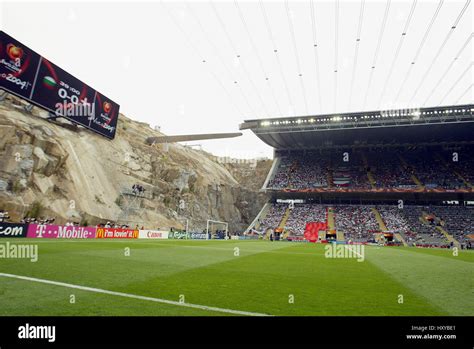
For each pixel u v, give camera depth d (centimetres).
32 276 816
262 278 935
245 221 8175
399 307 619
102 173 4847
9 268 924
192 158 8031
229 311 563
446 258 2045
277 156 8069
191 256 1580
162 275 924
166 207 5775
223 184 7956
